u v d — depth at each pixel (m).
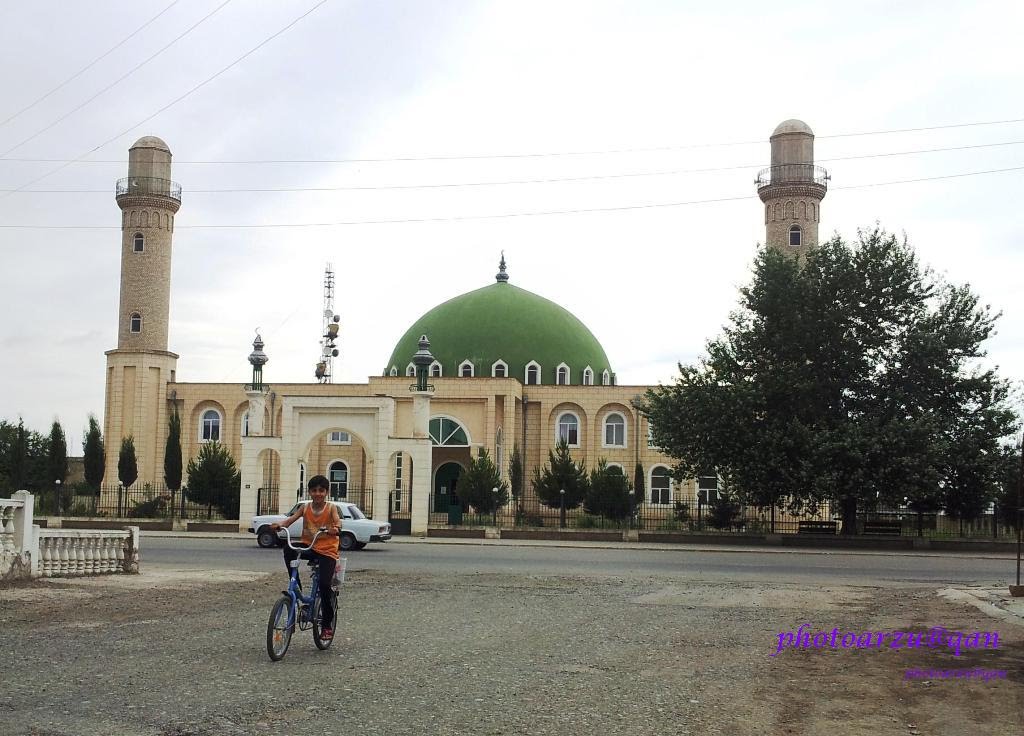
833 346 40.84
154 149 64.56
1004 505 40.47
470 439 59.22
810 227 59.06
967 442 38.94
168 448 54.22
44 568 19.09
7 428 62.62
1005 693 10.08
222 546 33.28
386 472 43.09
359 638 12.61
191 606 15.59
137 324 64.06
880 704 9.52
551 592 19.34
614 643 12.84
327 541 11.38
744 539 40.78
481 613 15.67
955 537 40.16
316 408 44.00
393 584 20.44
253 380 45.47
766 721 8.73
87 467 55.06
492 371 65.88
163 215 64.81
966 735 8.45
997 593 19.88
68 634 12.30
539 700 9.22
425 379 43.69
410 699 9.05
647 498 61.38
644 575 24.09
